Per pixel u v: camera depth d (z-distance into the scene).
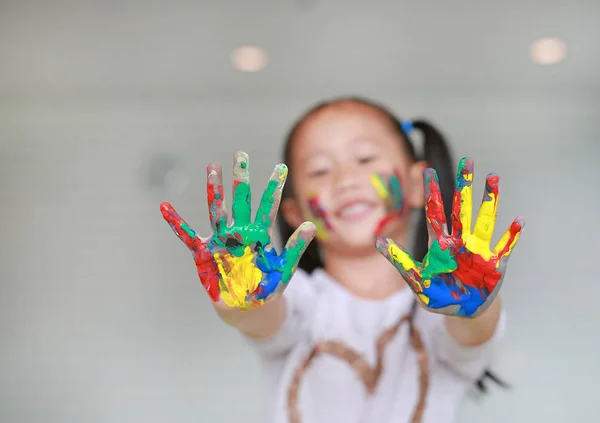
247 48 3.26
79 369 2.95
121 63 3.27
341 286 1.29
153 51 3.26
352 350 1.22
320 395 1.20
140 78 3.29
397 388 1.19
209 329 3.02
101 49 3.25
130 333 3.03
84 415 2.86
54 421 2.84
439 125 3.27
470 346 1.12
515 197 3.17
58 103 3.29
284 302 1.18
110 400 2.90
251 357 2.96
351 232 1.28
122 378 2.95
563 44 3.22
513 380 2.78
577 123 3.25
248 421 2.81
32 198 3.22
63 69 3.27
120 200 3.23
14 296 3.10
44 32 3.24
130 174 3.25
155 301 3.08
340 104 1.40
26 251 3.16
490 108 3.28
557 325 2.95
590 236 3.10
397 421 1.17
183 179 3.25
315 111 1.40
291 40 3.25
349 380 1.20
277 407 1.20
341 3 3.21
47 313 3.07
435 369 1.20
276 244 1.59
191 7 3.20
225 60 3.27
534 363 2.83
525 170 3.21
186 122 3.30
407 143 1.43
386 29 3.24
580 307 2.98
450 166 1.49
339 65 3.28
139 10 3.22
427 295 0.92
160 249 3.16
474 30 3.23
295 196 1.36
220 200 0.93
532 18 3.21
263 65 3.27
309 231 0.93
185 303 3.07
